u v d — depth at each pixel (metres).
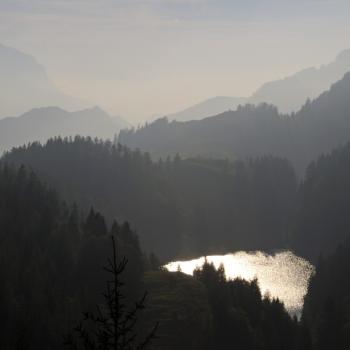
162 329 113.31
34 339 96.88
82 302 114.44
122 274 119.25
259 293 138.12
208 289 130.75
